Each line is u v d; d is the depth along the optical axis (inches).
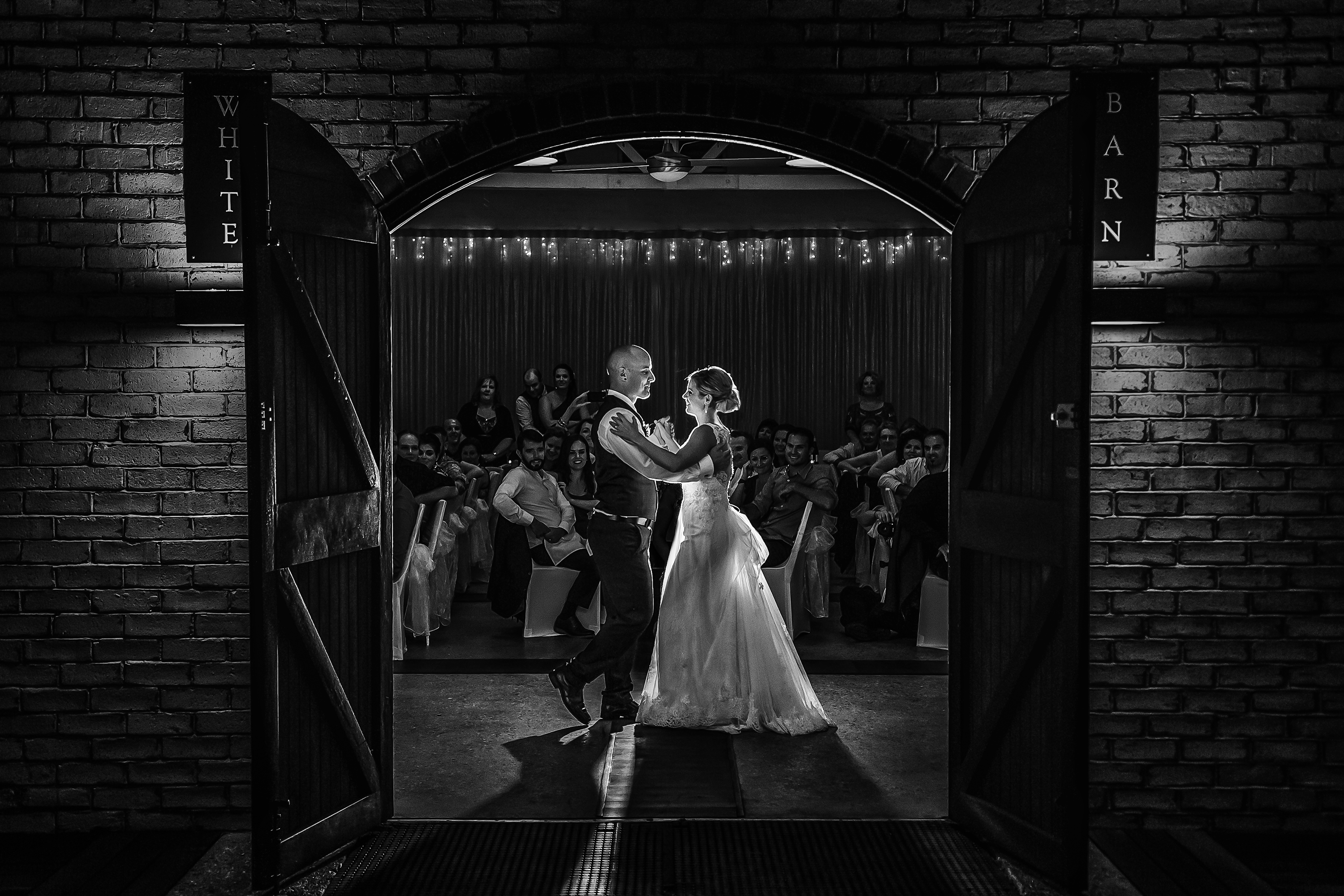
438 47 168.4
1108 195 164.7
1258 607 170.7
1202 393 169.9
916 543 284.0
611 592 208.4
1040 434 148.5
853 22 168.7
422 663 264.1
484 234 509.7
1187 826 172.2
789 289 510.9
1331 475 170.1
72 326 167.6
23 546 168.4
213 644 169.6
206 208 162.1
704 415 211.5
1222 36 167.9
